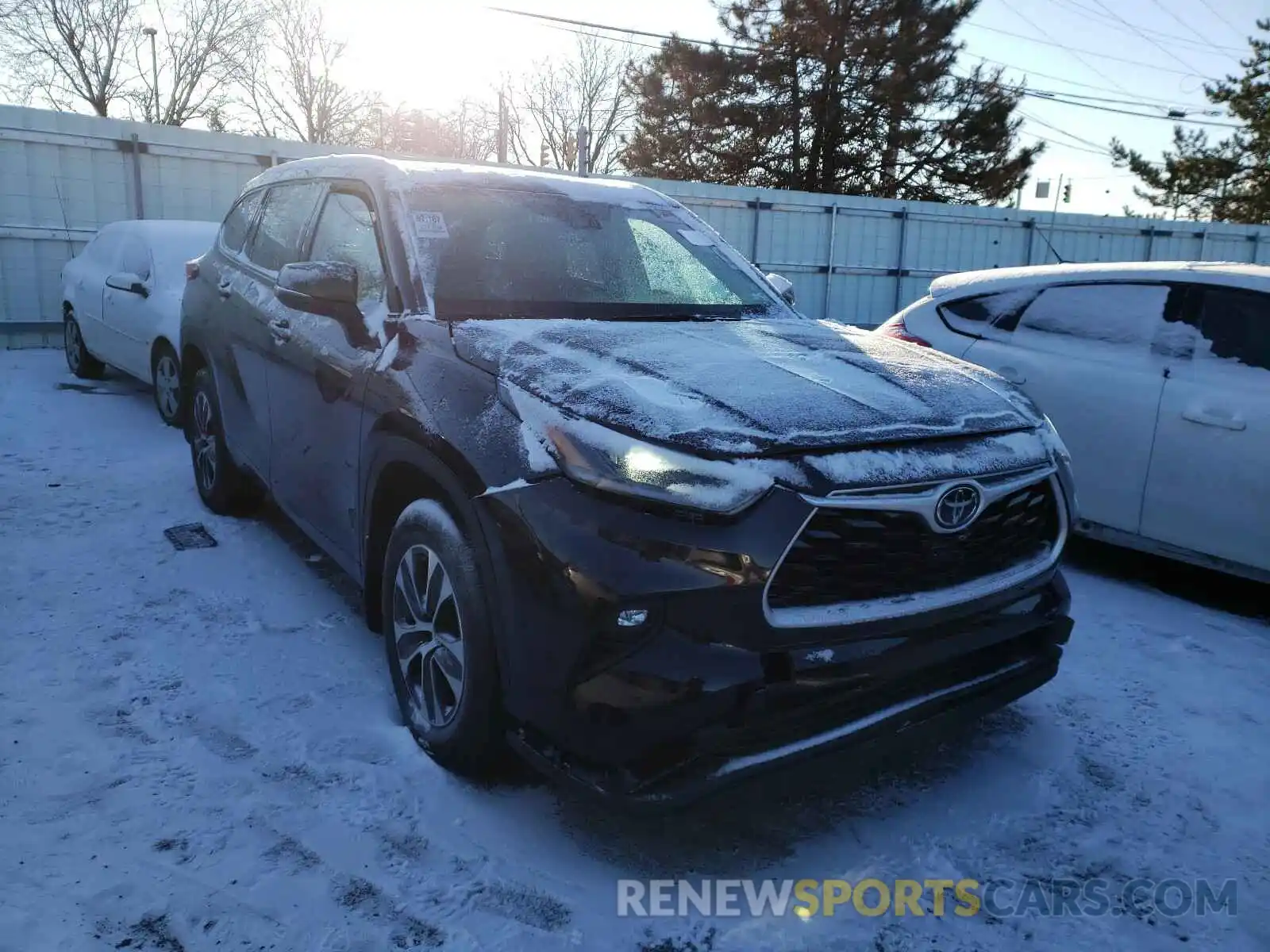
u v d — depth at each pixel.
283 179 4.73
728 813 2.87
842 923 2.43
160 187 12.23
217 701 3.37
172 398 7.48
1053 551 3.04
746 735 2.37
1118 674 3.94
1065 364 5.19
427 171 3.86
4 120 11.16
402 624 3.13
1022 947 2.38
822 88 30.19
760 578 2.34
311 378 3.72
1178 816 2.95
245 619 4.08
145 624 3.99
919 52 29.16
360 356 3.39
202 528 5.20
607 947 2.30
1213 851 2.79
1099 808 2.98
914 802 2.97
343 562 3.70
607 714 2.32
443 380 2.96
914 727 2.68
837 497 2.43
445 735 2.87
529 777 2.96
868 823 2.86
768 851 2.70
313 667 3.66
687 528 2.34
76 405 8.27
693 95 30.80
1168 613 4.66
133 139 11.90
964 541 2.68
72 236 11.80
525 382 2.73
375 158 4.02
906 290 19.11
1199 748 3.35
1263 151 33.03
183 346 5.44
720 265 4.20
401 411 3.02
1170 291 4.97
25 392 8.76
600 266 3.79
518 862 2.59
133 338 7.92
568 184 4.20
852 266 18.36
